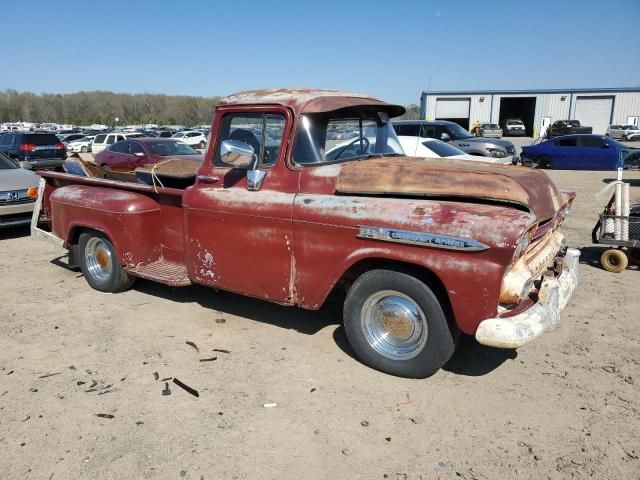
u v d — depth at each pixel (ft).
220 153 15.14
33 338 15.47
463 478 9.51
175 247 17.53
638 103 153.58
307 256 13.33
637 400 11.92
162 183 17.74
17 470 9.80
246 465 9.91
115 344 14.99
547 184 13.33
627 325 16.14
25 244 27.66
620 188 21.44
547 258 13.21
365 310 13.07
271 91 15.07
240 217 14.26
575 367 13.47
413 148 40.06
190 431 10.93
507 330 10.94
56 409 11.76
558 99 159.94
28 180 29.66
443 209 11.65
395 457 10.09
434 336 12.09
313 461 10.01
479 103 165.27
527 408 11.64
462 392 12.30
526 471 9.66
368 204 12.41
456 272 11.19
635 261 22.49
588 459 9.96
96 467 9.86
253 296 14.66
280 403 11.91
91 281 19.49
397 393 12.26
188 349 14.64
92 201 18.13
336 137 14.60
